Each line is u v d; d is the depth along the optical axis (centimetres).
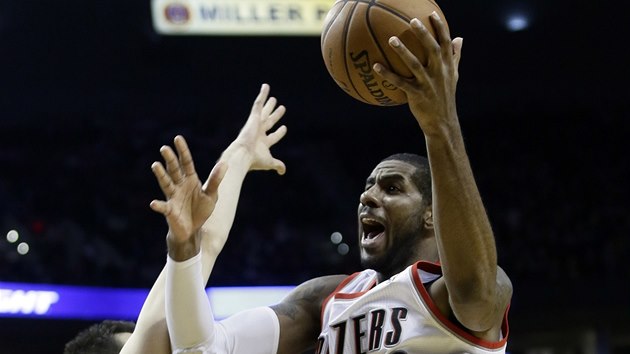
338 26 247
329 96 1772
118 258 1357
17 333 1109
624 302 1244
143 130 1717
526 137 1750
